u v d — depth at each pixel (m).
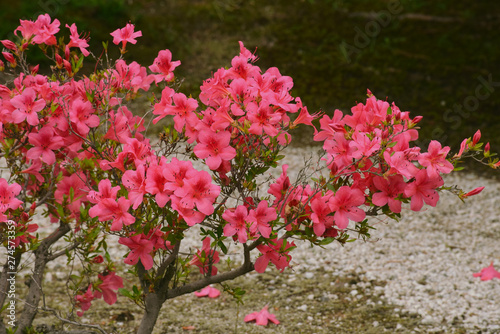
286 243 2.29
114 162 2.29
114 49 8.84
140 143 2.33
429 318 3.93
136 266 2.65
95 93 2.57
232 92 2.26
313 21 9.86
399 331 3.79
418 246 5.09
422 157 2.16
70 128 2.40
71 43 2.68
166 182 2.12
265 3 10.28
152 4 10.14
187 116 2.33
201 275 4.52
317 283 4.46
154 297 2.65
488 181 6.66
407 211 5.84
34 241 2.58
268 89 2.32
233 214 2.15
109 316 3.92
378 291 4.34
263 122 2.22
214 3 10.23
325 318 3.97
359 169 2.24
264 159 2.29
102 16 9.51
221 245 2.31
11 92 2.46
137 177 2.17
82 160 2.46
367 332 3.78
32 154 2.32
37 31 2.67
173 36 9.32
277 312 4.05
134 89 2.67
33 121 2.26
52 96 2.43
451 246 5.11
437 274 4.60
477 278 4.53
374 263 4.79
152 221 2.28
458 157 2.29
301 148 7.16
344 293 4.31
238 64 2.38
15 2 9.66
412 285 4.43
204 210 2.07
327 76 8.63
